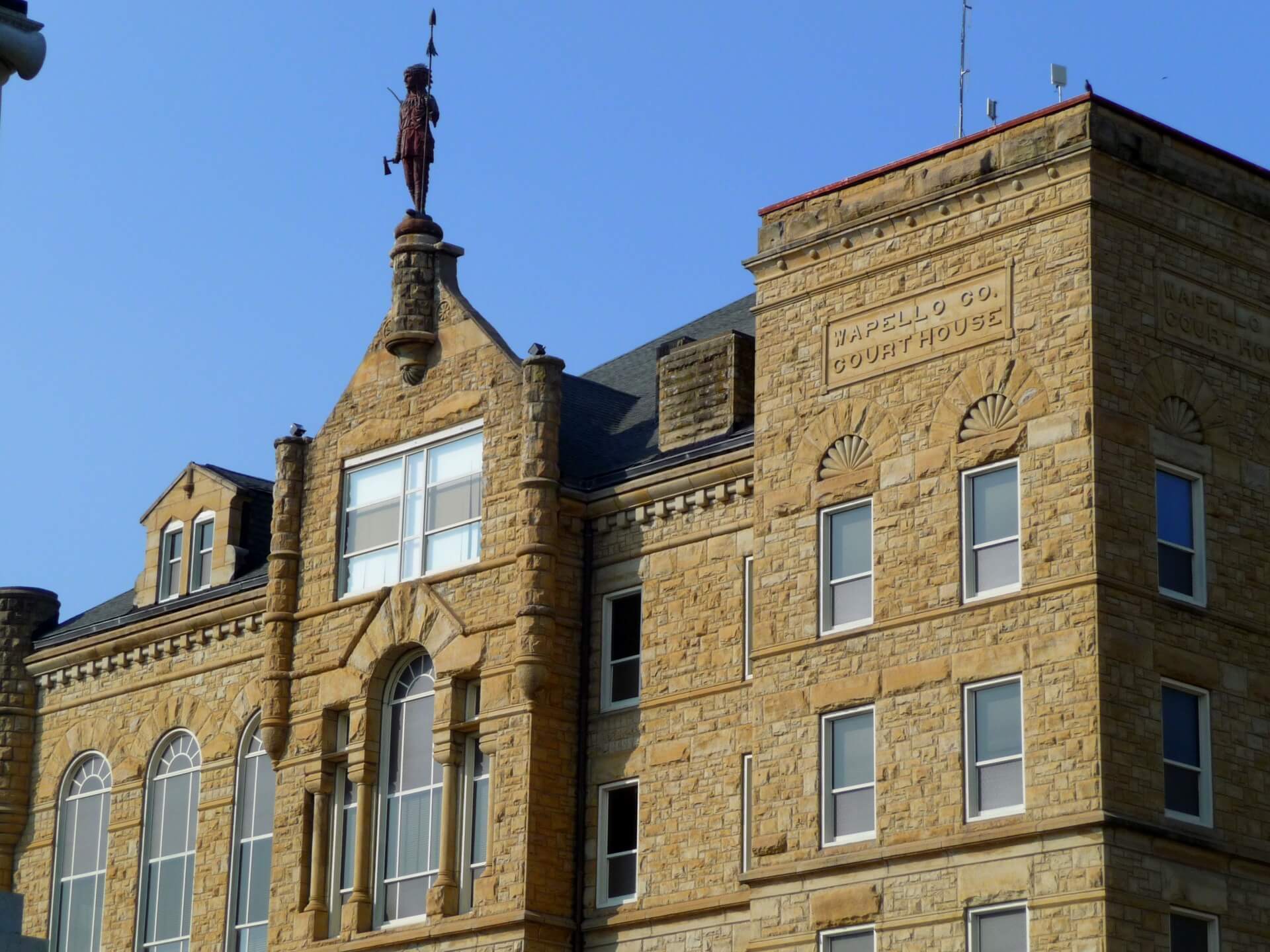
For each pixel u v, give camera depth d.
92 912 59.34
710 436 49.28
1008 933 39.25
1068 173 41.47
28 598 63.25
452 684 49.91
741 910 45.09
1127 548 40.00
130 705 60.09
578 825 48.44
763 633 44.28
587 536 50.25
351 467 54.00
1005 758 40.09
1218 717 40.53
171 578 61.34
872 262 44.28
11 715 62.34
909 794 41.09
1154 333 41.50
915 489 42.47
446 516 51.53
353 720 51.75
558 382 50.22
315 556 54.03
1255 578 42.00
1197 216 42.88
